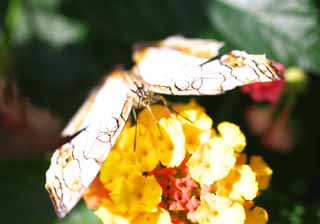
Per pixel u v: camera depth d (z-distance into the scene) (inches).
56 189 4.8
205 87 5.2
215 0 7.2
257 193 5.6
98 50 7.6
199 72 5.5
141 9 7.4
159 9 7.3
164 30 7.3
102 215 5.3
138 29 7.4
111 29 7.4
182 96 7.1
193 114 5.6
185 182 5.4
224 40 7.1
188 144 5.5
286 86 7.3
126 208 5.3
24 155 7.8
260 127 7.7
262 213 5.5
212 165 5.3
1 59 7.5
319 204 7.6
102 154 4.8
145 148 5.4
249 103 7.6
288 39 7.0
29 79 7.6
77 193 4.6
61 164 5.0
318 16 6.9
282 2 7.0
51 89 7.5
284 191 7.6
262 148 7.7
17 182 6.7
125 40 7.4
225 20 7.2
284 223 6.3
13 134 7.8
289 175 7.7
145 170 5.3
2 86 7.6
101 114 5.6
